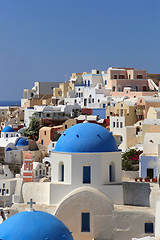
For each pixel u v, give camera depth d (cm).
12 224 3050
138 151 6444
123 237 3766
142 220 3766
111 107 10456
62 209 3788
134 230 3766
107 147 3959
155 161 5506
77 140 3962
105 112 10794
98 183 3912
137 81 11956
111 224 3781
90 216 3791
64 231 3114
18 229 3003
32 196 4056
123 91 11781
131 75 12206
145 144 5688
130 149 6525
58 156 4019
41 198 4041
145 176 5544
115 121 9344
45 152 9162
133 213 3772
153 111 9206
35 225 3044
